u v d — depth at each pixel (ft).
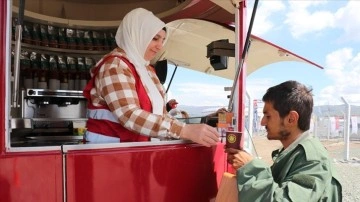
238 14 6.71
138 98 4.72
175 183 5.02
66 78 10.02
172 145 5.07
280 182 4.71
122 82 4.51
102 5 10.87
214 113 6.80
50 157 4.00
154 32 4.90
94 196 4.24
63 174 4.07
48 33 9.89
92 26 10.28
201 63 9.55
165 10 9.96
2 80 3.82
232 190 4.85
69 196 4.09
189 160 5.21
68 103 8.40
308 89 5.08
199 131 4.85
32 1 10.02
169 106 8.53
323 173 4.44
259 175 4.55
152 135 4.52
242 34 6.71
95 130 4.86
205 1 8.12
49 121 7.92
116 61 4.65
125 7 10.78
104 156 4.32
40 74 9.53
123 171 4.47
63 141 6.61
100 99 4.85
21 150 3.92
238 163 4.79
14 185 3.82
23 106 7.88
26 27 9.37
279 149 5.73
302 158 4.65
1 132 3.80
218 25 8.15
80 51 10.32
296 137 4.97
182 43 9.18
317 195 4.29
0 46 3.83
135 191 4.58
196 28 8.48
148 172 4.70
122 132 4.85
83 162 4.18
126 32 4.87
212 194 5.65
